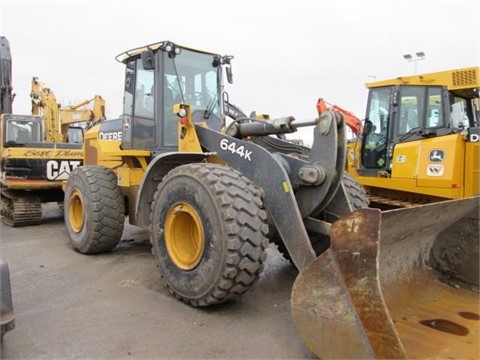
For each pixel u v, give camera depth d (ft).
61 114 34.73
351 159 25.04
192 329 9.66
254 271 9.96
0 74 32.63
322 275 7.73
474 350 8.12
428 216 9.78
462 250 11.48
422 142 21.03
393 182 22.02
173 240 11.41
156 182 13.20
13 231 22.06
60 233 21.33
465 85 20.90
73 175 17.06
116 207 16.06
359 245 7.29
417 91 22.34
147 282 12.89
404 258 10.88
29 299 11.60
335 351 7.54
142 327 9.77
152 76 15.42
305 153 12.82
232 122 13.15
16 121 27.99
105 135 18.98
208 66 16.17
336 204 11.43
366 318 7.17
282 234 10.43
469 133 19.88
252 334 9.41
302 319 7.98
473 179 19.79
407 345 8.29
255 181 11.10
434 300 10.60
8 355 8.51
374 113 24.12
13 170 23.44
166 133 15.21
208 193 10.20
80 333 9.48
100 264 14.98
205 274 10.25
